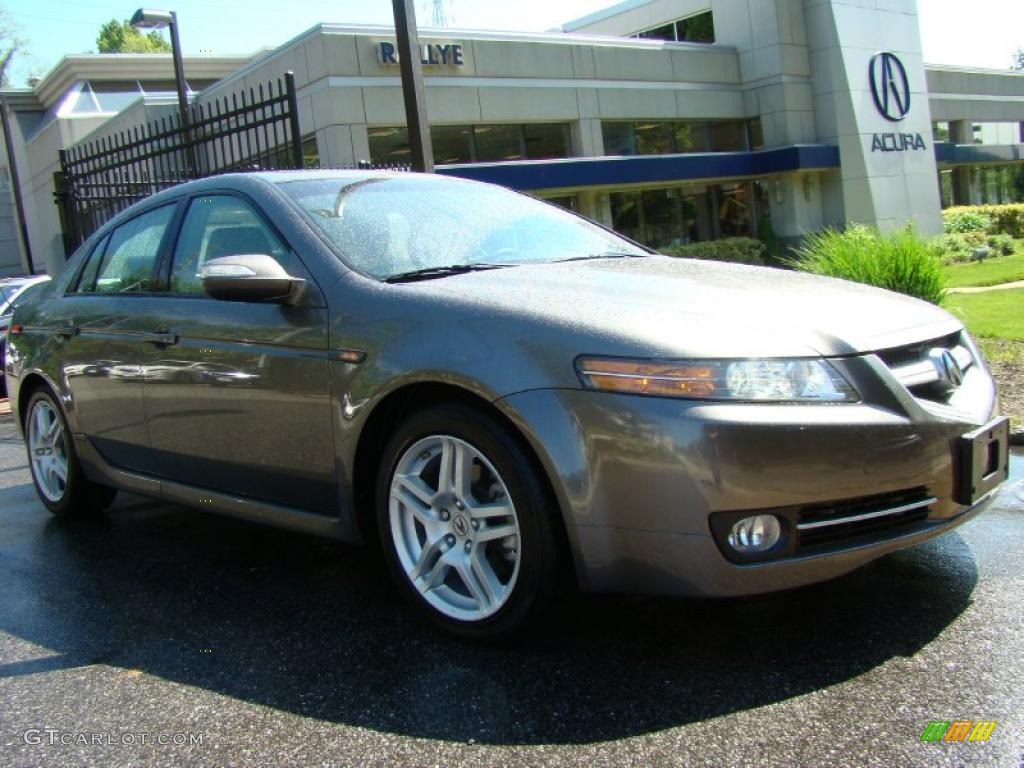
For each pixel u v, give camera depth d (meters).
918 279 8.77
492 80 19.59
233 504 3.64
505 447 2.68
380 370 2.94
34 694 2.79
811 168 24.08
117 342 4.02
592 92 21.48
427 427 2.88
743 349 2.54
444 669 2.77
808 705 2.42
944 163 31.91
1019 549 3.47
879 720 2.32
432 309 2.92
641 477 2.49
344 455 3.10
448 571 3.03
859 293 3.12
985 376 3.07
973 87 35.53
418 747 2.34
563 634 2.95
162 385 3.77
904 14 26.52
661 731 2.34
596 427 2.54
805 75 25.11
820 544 2.59
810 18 25.05
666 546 2.50
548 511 2.65
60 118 24.83
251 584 3.66
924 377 2.76
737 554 2.49
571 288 2.96
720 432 2.43
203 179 4.03
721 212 25.09
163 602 3.52
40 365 4.59
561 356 2.62
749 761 2.18
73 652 3.10
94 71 26.59
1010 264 17.97
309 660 2.90
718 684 2.56
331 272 3.23
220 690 2.74
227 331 3.47
